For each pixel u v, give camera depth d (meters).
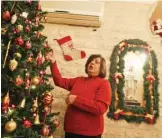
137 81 2.23
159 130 2.16
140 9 2.38
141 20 2.37
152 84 2.23
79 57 2.29
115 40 2.33
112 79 2.23
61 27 2.37
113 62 2.26
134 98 2.21
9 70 1.25
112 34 2.34
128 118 2.16
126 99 2.21
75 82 1.79
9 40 1.25
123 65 2.26
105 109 1.59
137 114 2.17
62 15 2.25
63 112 2.21
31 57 1.45
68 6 2.24
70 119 1.65
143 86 2.23
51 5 2.25
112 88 2.20
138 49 2.29
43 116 1.52
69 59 2.29
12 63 1.20
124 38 2.33
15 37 1.29
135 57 2.28
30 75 1.40
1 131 1.13
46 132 1.38
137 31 2.35
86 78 1.78
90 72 1.73
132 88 2.22
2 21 1.27
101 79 1.72
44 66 1.60
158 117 2.17
